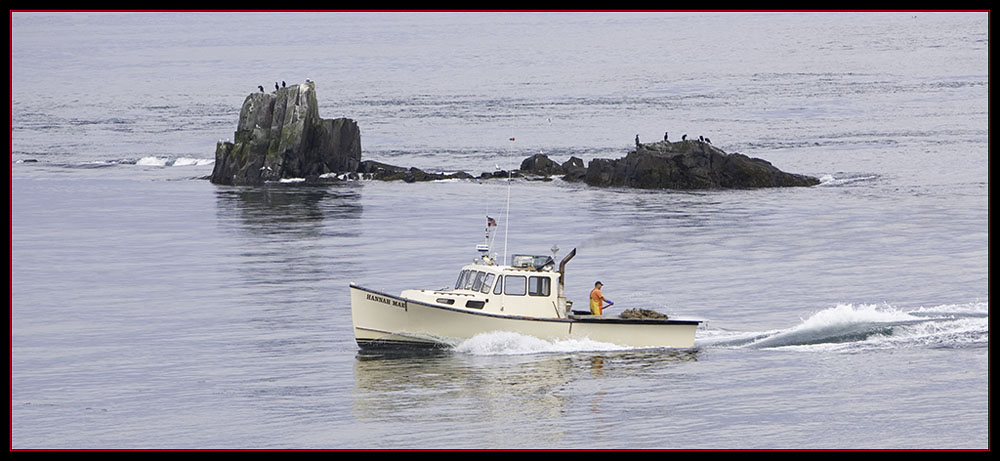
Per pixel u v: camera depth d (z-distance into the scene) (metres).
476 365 140.25
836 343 149.62
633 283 190.50
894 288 184.88
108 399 131.38
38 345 155.75
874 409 124.44
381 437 117.25
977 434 115.94
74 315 173.12
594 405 126.19
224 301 180.25
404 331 146.50
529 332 144.88
